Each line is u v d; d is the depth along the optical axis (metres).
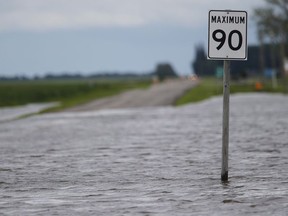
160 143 51.84
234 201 26.70
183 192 29.28
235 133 59.50
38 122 85.25
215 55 31.11
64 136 61.53
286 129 62.72
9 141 58.09
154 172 35.91
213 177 33.69
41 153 47.12
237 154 43.34
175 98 148.00
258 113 90.94
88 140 56.41
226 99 31.91
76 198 28.30
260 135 56.88
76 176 35.06
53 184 32.50
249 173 34.78
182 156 42.94
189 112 96.56
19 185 32.34
